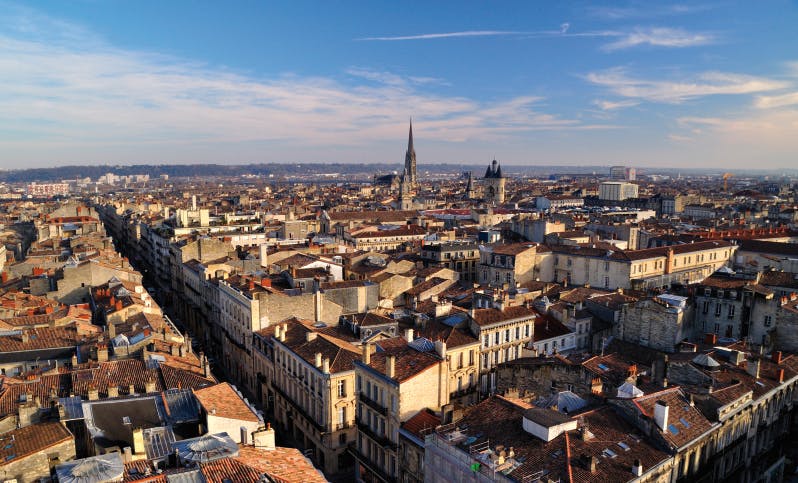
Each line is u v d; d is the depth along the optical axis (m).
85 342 102.50
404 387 78.06
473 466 60.53
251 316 124.88
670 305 106.38
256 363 125.06
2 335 105.06
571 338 119.38
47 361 97.75
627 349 104.88
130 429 66.69
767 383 83.12
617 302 127.88
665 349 103.88
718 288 115.62
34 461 56.84
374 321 116.62
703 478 69.25
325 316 129.38
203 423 67.69
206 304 164.88
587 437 62.16
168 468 57.88
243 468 55.62
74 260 170.12
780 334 102.75
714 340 101.38
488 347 104.62
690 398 72.50
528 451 60.62
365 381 86.94
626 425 66.81
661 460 61.38
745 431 77.75
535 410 66.31
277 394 114.25
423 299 150.25
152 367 87.38
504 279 182.12
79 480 52.09
